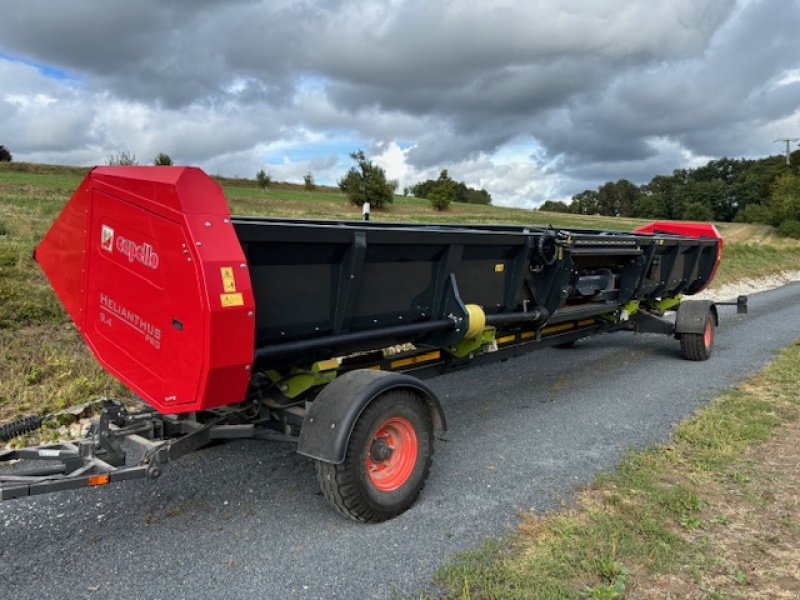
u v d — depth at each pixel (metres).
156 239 3.41
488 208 86.31
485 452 5.13
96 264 4.02
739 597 3.09
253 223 3.49
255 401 4.27
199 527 3.81
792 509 4.06
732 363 8.68
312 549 3.55
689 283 9.98
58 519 3.88
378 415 3.73
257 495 4.27
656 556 3.41
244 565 3.38
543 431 5.68
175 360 3.43
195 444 3.75
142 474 3.49
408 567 3.36
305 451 3.61
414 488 4.01
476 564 3.33
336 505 3.68
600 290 7.52
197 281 3.15
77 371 6.46
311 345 3.98
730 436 5.40
